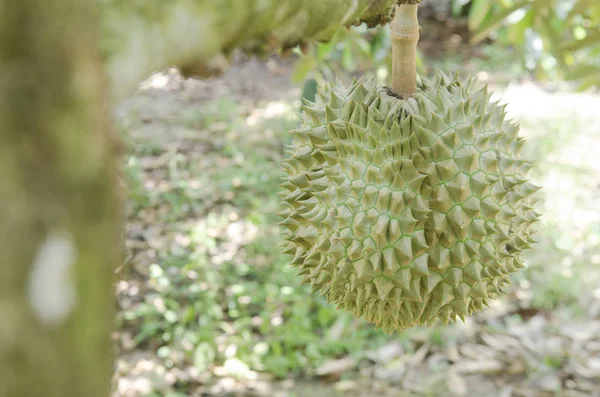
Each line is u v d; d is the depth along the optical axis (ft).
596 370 5.80
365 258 2.65
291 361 5.91
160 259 7.06
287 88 11.44
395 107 2.69
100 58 1.00
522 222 2.75
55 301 0.89
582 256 7.34
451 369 5.90
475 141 2.63
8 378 0.84
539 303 6.63
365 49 5.48
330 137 2.75
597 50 5.00
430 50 12.94
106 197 0.98
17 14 0.86
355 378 5.83
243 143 9.44
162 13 1.14
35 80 0.87
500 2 5.15
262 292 6.63
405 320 2.78
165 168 8.77
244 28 1.40
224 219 7.76
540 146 9.37
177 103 10.59
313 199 2.78
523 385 5.74
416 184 2.60
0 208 0.84
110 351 1.02
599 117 10.43
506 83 11.58
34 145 0.87
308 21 1.66
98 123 0.96
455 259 2.64
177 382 5.71
